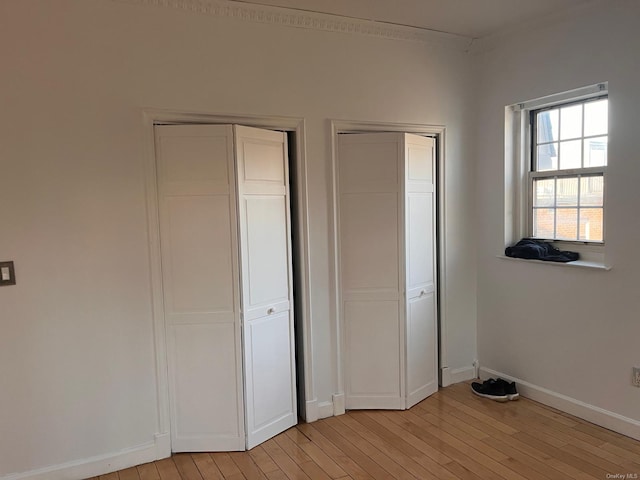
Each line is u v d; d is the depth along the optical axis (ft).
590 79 9.93
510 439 9.76
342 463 9.07
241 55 9.62
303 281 10.59
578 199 10.87
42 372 8.38
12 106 7.94
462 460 9.05
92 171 8.54
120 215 8.79
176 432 9.53
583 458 8.97
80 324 8.59
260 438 9.87
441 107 12.00
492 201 12.28
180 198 9.16
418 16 10.47
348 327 11.17
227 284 9.38
